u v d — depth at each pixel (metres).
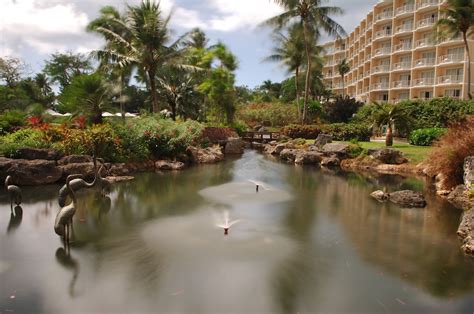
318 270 6.61
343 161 22.45
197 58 36.16
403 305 5.48
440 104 30.44
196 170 19.72
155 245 7.72
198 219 9.78
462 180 13.25
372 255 7.37
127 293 5.71
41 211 10.34
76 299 5.52
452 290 5.95
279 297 5.64
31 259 6.97
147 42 25.20
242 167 21.41
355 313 5.24
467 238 7.91
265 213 10.61
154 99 26.64
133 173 17.89
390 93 52.47
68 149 16.25
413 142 25.97
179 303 5.43
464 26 32.19
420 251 7.62
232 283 6.04
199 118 37.00
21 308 5.28
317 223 9.61
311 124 36.66
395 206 11.65
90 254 7.22
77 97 21.39
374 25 55.84
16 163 13.56
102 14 28.20
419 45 47.91
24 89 42.50
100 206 11.20
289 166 22.27
